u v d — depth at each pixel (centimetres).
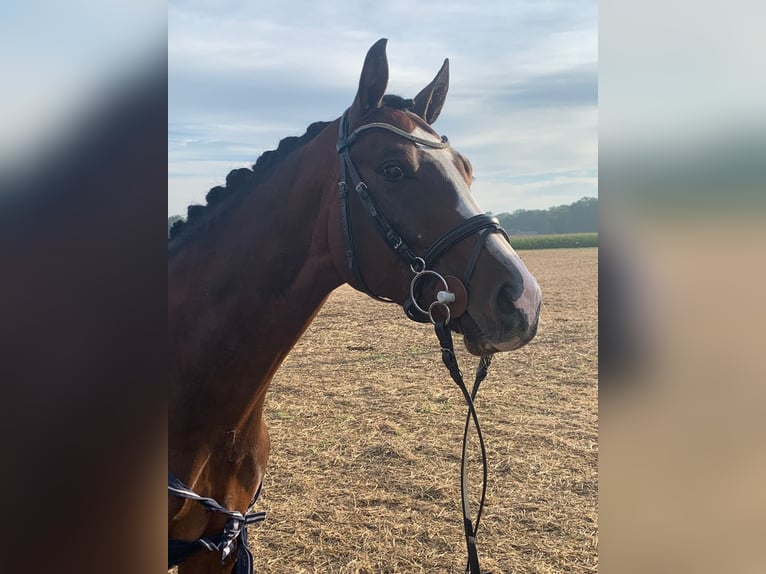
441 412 662
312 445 562
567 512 434
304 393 734
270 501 450
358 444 564
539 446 561
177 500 167
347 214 178
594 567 362
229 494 189
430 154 178
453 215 173
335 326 1218
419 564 366
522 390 749
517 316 165
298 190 183
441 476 494
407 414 655
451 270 173
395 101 189
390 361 910
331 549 381
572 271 2227
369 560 369
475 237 171
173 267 186
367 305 1540
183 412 175
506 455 540
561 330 1131
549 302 1488
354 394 731
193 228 188
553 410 668
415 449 555
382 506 442
